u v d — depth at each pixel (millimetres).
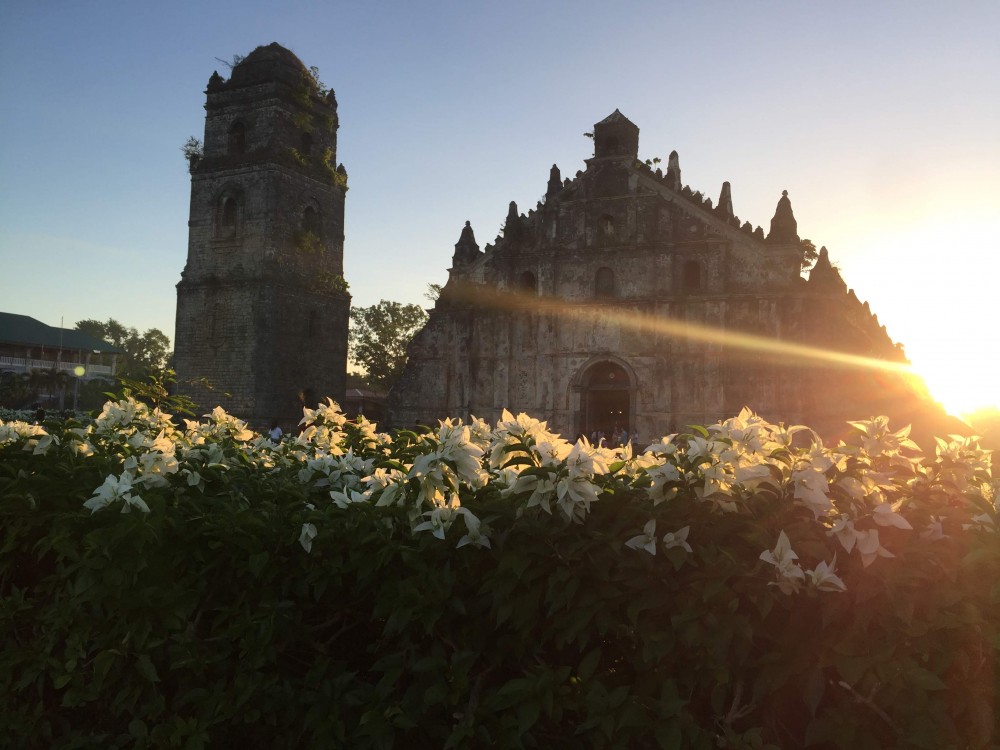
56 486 5625
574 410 45562
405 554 4652
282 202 54094
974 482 4820
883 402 41188
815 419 41531
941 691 3959
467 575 4723
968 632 3896
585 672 4266
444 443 4840
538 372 46594
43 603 5633
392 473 5320
